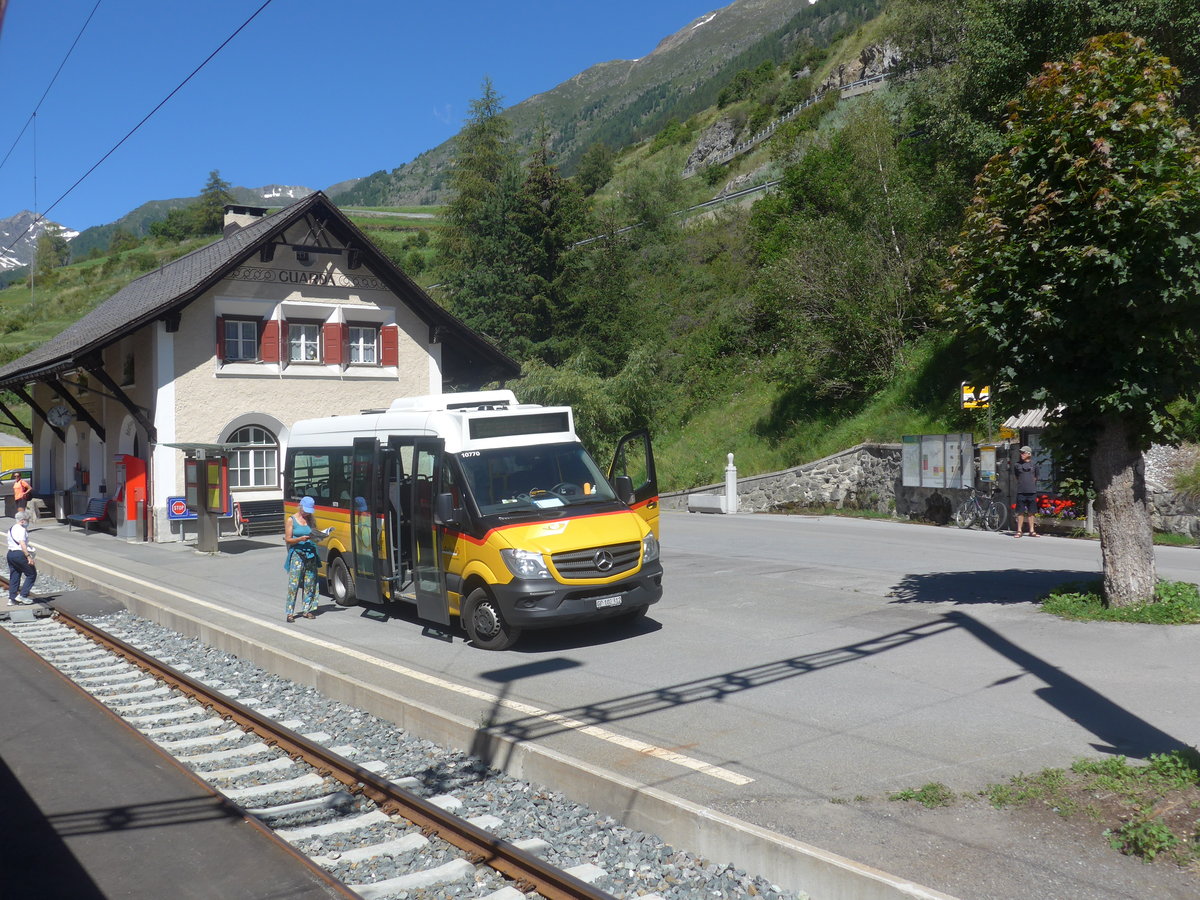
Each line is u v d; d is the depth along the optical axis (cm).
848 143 3409
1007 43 2588
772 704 810
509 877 541
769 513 2844
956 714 750
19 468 4584
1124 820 530
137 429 2714
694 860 544
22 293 11494
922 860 501
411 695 904
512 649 1099
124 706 969
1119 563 1026
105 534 2825
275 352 2659
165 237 14338
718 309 4266
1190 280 921
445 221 5941
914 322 2973
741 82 10662
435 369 2917
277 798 696
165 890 540
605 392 3738
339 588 1462
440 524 1152
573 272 4588
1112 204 934
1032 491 2031
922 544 1856
